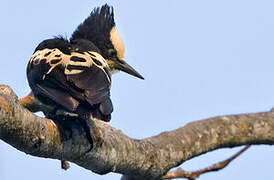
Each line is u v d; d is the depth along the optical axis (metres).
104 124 11.34
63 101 10.56
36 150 9.61
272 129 14.72
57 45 12.55
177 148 12.72
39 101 11.80
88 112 10.43
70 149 10.14
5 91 8.97
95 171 11.05
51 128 9.77
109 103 10.99
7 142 9.21
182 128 13.48
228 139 14.13
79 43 14.04
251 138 14.44
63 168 11.83
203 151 13.58
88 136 10.19
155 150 12.03
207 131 13.78
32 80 11.97
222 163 13.80
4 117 8.70
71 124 10.31
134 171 11.54
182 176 13.70
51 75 11.27
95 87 11.04
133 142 11.44
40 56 12.20
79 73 11.26
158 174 11.98
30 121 9.23
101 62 12.12
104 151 10.63
